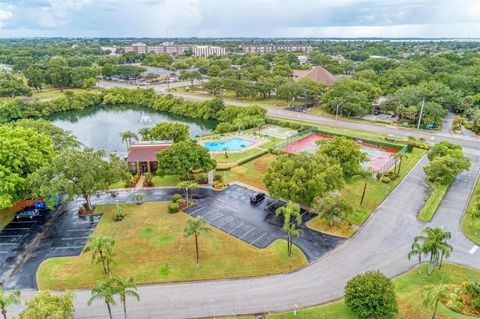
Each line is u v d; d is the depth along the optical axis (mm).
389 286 36312
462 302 39000
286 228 46531
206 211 60594
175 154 66625
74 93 175750
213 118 137125
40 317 30359
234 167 80500
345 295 37125
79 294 41406
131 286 35500
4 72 194500
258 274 45125
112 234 53531
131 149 78125
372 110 133625
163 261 47312
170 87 193625
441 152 75062
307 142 101250
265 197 65875
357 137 100812
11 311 38938
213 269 45844
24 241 51812
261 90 156375
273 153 89938
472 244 51562
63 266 46094
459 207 62188
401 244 51594
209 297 41188
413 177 75188
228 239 52375
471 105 123750
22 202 60750
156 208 61719
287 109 140500
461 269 45812
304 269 46188
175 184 71500
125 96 172125
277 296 41375
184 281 43781
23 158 59250
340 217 55812
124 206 62469
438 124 112125
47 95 177000
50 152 66438
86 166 56625
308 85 148375
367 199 65125
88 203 60156
